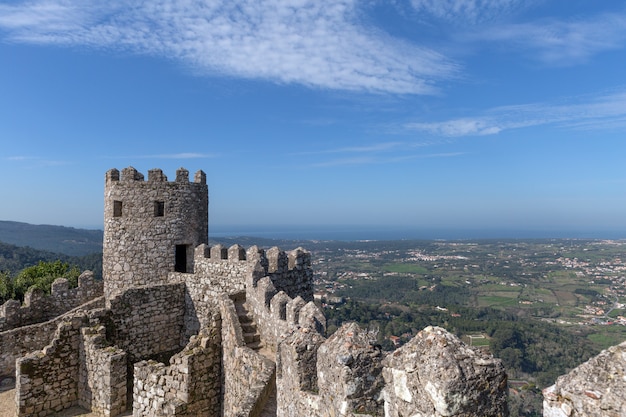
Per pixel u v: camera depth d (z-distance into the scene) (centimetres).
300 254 2305
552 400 493
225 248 2323
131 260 2455
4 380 2111
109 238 2503
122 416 1830
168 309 2392
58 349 1881
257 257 2033
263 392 1283
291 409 869
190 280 2412
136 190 2464
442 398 487
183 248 2753
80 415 1844
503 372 516
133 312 2277
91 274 2766
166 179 2509
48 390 1848
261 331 1694
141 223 2462
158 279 2469
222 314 1791
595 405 450
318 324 1084
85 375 1912
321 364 741
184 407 1605
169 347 2392
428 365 515
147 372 1686
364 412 647
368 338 702
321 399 734
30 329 2195
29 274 4253
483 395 500
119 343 2220
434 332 552
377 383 661
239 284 2183
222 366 1730
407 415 538
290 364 889
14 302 2428
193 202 2589
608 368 470
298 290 2258
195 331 2372
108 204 2531
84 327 1953
